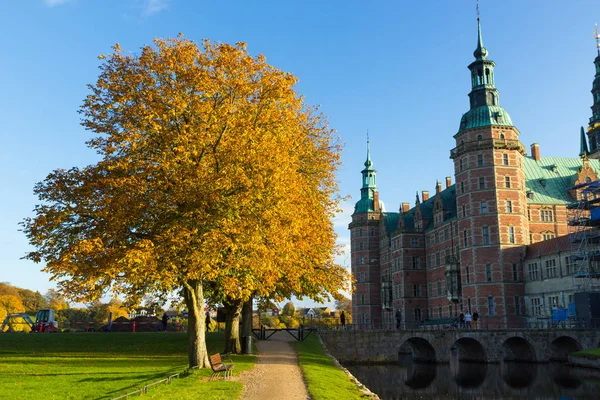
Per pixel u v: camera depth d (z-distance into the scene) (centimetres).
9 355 3322
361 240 10638
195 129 2270
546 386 4066
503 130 7006
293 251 2523
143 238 2256
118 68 2445
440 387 4147
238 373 2395
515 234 6762
